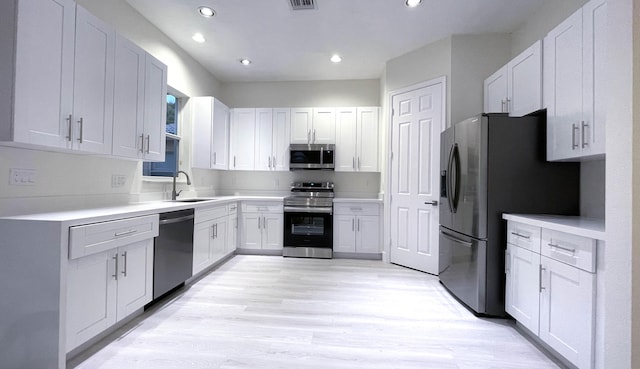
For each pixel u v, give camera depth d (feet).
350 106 15.08
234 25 9.96
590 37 5.61
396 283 9.86
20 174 5.77
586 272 4.78
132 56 7.57
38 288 4.88
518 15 9.29
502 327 6.90
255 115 14.44
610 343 2.78
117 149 7.08
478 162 7.43
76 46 5.85
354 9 9.00
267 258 13.07
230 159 14.51
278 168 14.32
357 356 5.67
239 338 6.26
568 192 7.25
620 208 2.68
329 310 7.72
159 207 7.55
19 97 4.79
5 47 4.73
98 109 6.46
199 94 13.17
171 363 5.36
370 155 13.92
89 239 5.37
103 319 5.82
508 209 7.30
